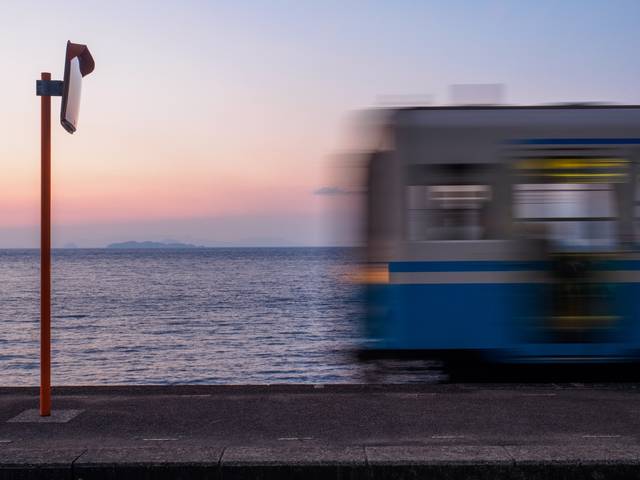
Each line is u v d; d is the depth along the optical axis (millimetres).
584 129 9945
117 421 6492
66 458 5152
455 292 9742
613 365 10742
